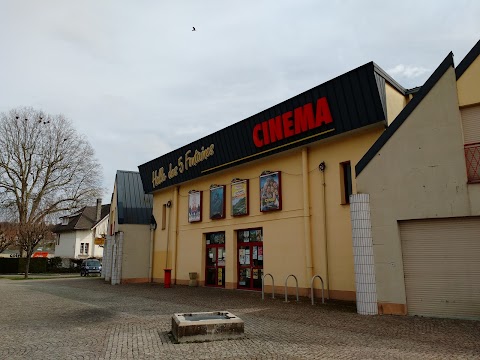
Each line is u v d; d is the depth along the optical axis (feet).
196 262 72.23
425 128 35.37
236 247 63.77
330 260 47.62
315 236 49.96
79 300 50.62
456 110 34.24
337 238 47.29
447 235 33.94
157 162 82.79
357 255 36.78
